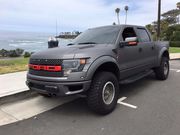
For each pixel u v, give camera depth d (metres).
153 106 4.89
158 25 18.08
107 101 4.48
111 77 4.49
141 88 6.44
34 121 4.27
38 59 4.38
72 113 4.62
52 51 4.40
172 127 3.82
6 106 5.09
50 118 4.40
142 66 6.02
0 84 6.43
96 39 5.35
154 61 6.77
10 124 4.16
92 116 4.41
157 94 5.80
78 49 4.35
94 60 4.20
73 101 5.38
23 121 4.29
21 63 10.95
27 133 3.80
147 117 4.28
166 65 7.58
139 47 5.80
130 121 4.12
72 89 4.07
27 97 5.68
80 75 4.00
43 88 4.30
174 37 34.22
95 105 4.25
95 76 4.32
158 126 3.88
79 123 4.12
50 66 4.14
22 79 7.14
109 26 5.80
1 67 9.59
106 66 4.69
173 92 5.97
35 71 4.45
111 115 4.43
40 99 5.56
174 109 4.68
